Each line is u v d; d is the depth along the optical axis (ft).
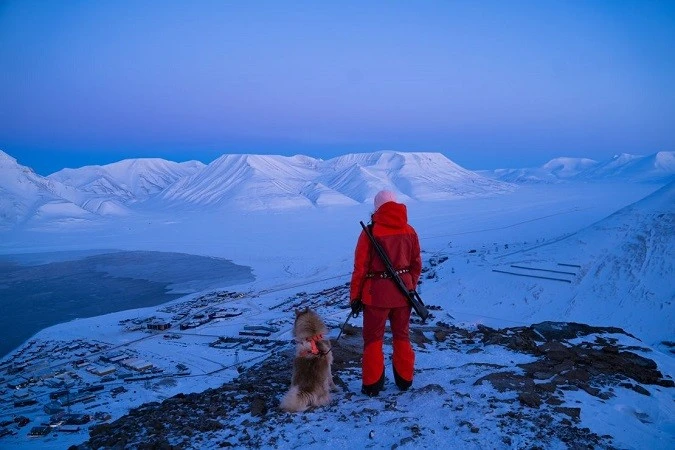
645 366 28.55
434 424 18.56
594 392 22.29
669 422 20.10
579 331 37.52
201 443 18.85
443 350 32.99
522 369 25.75
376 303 21.56
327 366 22.57
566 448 16.37
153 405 27.48
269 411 21.71
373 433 17.93
